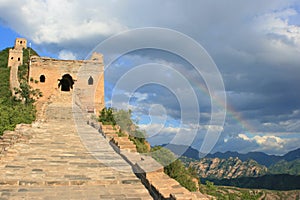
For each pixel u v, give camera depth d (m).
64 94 51.03
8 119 27.05
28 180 10.34
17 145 15.85
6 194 9.16
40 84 55.47
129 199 9.21
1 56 72.56
